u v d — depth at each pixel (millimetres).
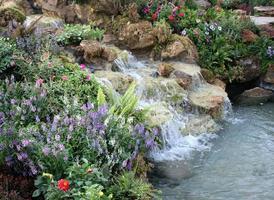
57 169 5492
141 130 6109
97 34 8648
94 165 5547
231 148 7180
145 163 6520
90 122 5906
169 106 7699
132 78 7762
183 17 9812
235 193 6141
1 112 6016
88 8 9289
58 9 9461
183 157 6922
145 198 5641
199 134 7512
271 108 8766
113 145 5754
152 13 9602
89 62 7984
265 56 9820
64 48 8109
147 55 8922
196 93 8297
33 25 7973
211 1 12477
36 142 5598
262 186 6285
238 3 12992
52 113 6391
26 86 6559
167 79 8133
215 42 9602
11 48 7246
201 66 9234
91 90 6973
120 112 6750
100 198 5297
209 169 6645
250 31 10109
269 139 7469
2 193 5203
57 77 7098
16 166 5570
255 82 9797
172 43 8922
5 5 9523
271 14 12383
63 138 5746
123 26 8945
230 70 9469
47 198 5219
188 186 6270
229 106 8375
